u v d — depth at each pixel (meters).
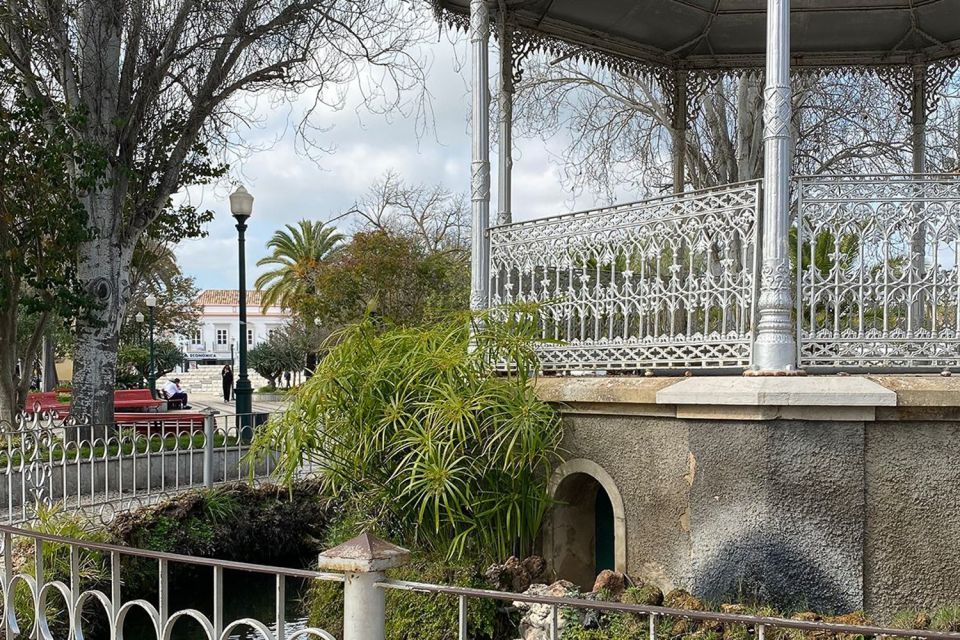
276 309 74.00
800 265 5.20
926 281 5.13
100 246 12.81
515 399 5.66
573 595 5.07
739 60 9.44
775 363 5.07
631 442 5.57
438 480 5.33
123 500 8.59
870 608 4.81
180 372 55.91
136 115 13.05
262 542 9.35
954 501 4.77
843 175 5.20
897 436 4.83
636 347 5.84
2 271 12.22
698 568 5.13
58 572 6.66
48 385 31.94
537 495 5.85
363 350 6.07
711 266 5.57
